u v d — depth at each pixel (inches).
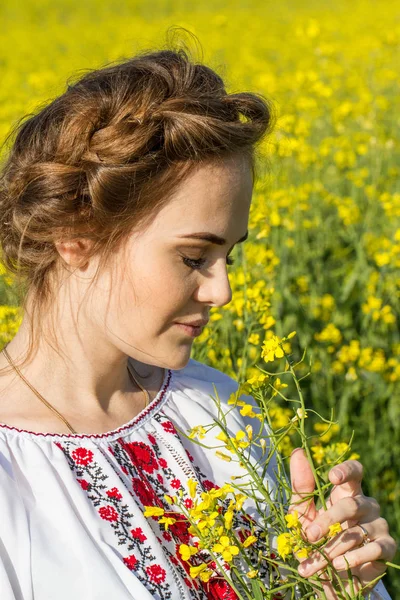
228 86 76.6
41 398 59.2
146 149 54.4
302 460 60.0
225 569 59.3
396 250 168.2
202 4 848.3
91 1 860.0
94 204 54.9
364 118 266.8
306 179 222.7
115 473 57.9
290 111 258.1
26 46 525.0
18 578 52.1
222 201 55.4
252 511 64.2
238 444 56.9
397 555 123.0
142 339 57.7
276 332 156.5
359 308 182.4
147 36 526.9
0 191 61.7
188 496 61.3
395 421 145.4
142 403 64.8
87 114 56.2
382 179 227.0
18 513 53.2
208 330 113.7
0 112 266.2
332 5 775.1
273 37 497.4
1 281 119.8
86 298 58.3
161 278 55.7
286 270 169.2
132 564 55.1
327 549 57.2
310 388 154.9
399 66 332.8
